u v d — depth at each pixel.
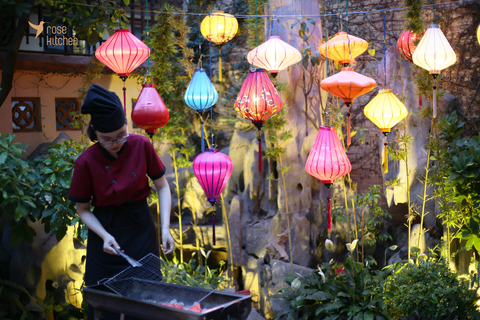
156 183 2.99
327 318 3.98
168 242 2.84
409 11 4.04
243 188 5.83
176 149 5.28
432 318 3.61
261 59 3.79
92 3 5.12
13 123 5.47
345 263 4.24
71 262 5.17
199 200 5.93
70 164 4.24
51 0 4.86
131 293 2.31
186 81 5.24
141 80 6.00
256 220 5.59
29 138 5.36
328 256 5.34
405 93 5.06
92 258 2.82
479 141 4.16
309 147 5.10
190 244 5.89
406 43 4.06
